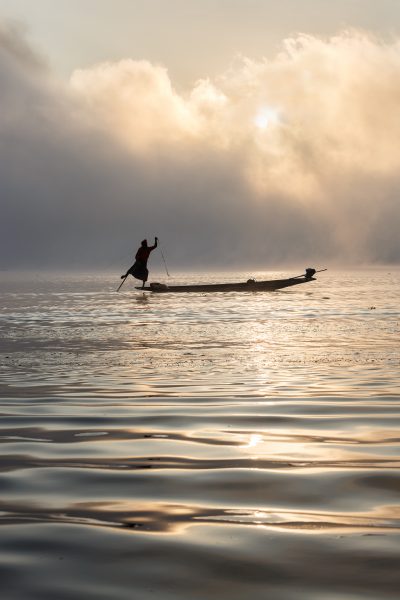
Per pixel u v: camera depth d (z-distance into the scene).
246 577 5.43
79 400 13.95
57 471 8.58
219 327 33.16
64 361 20.72
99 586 5.30
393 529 6.44
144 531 6.45
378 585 5.27
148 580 5.40
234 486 7.87
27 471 8.59
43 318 40.56
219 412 12.54
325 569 5.55
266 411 12.59
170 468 8.68
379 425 11.26
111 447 9.90
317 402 13.45
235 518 6.79
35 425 11.52
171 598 5.10
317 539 6.20
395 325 33.50
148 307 49.56
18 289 93.81
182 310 46.00
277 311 44.44
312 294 67.38
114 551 5.97
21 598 5.12
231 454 9.39
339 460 9.00
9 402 13.77
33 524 6.64
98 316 41.72
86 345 25.41
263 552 5.91
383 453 9.37
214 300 57.19
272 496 7.49
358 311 44.09
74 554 5.91
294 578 5.39
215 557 5.82
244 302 54.34
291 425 11.34
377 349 23.33
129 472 8.51
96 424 11.57
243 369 18.61
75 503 7.30
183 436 10.59
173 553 5.91
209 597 5.11
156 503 7.29
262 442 10.12
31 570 5.59
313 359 20.69
